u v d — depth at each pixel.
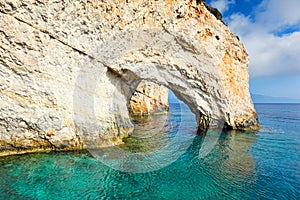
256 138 11.12
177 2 8.83
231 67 12.39
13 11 5.49
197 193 5.02
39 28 5.98
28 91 6.23
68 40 6.61
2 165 5.62
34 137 6.55
